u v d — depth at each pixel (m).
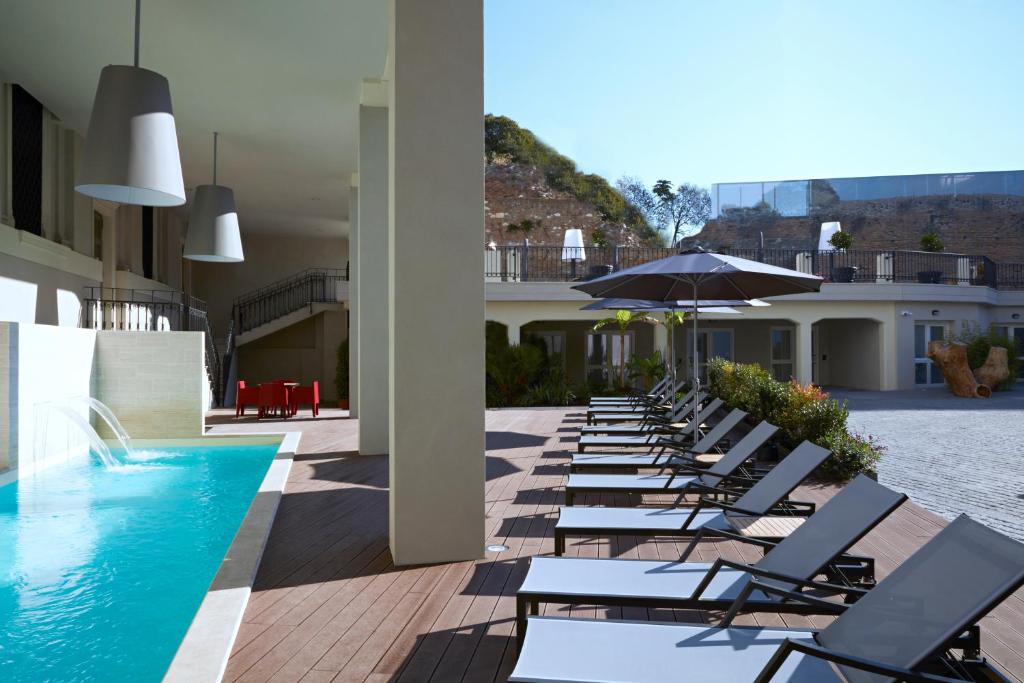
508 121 66.19
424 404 4.82
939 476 8.18
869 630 2.43
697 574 3.40
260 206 18.39
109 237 15.00
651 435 8.55
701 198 66.44
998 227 41.12
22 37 8.52
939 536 2.53
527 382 18.58
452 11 4.85
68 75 9.73
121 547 5.80
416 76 4.82
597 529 4.27
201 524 6.58
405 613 3.85
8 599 4.52
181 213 19.84
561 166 65.88
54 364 9.88
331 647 3.40
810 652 2.13
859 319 22.95
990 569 2.23
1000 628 3.58
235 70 9.31
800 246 43.69
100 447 9.88
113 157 6.46
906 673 2.08
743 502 4.47
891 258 23.98
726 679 2.36
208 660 3.16
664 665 2.46
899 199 42.91
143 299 16.36
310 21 7.95
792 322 22.91
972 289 22.28
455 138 4.86
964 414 15.07
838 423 8.06
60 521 6.70
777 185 45.03
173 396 11.60
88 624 4.10
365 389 9.66
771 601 2.96
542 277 21.73
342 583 4.37
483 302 4.88
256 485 8.48
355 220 14.04
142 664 3.54
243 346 23.19
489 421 13.58
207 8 7.67
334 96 10.23
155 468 9.69
